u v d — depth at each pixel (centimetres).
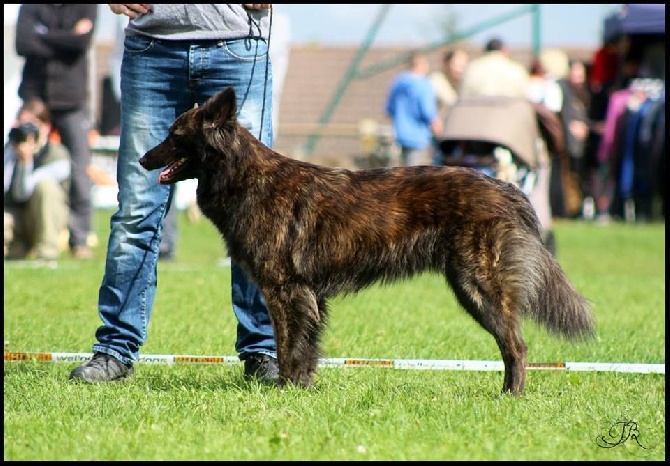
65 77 2147
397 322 1373
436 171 950
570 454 726
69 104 2164
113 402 870
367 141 3947
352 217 938
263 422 803
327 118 3922
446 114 1800
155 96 999
